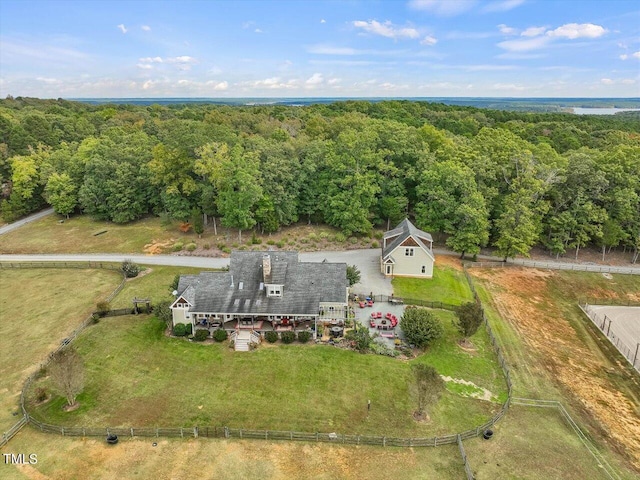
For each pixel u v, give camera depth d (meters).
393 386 36.00
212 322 44.31
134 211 81.44
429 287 55.84
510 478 27.67
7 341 42.06
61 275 58.69
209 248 68.38
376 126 84.12
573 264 66.88
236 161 66.81
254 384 35.84
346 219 70.38
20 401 33.41
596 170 68.50
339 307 44.00
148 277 57.62
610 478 28.41
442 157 77.38
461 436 30.58
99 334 42.97
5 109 132.12
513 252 63.94
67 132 112.69
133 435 30.08
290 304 43.31
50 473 26.83
